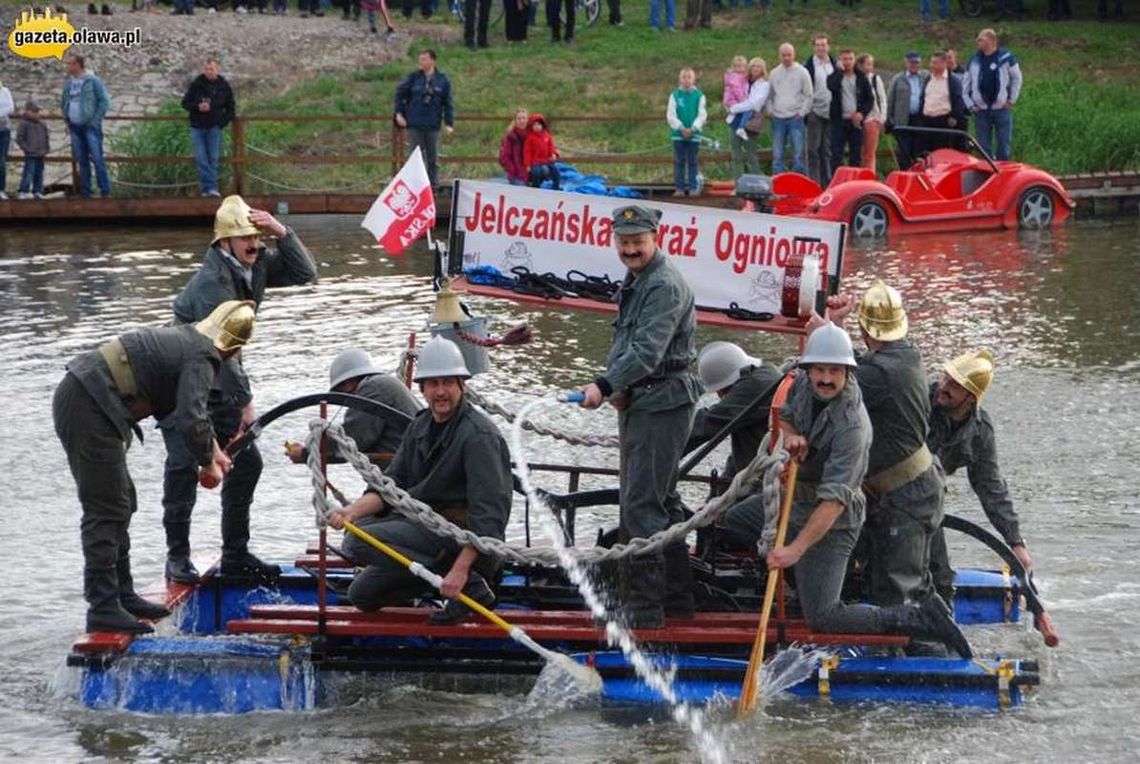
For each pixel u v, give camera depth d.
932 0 70.56
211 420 15.20
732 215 16.55
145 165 45.34
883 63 59.41
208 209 43.59
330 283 34.25
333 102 54.22
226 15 65.56
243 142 45.22
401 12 69.19
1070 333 28.22
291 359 26.30
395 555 13.68
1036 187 42.19
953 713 13.64
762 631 13.41
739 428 15.33
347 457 13.69
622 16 69.19
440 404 13.78
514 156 40.19
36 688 14.26
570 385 24.72
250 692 13.98
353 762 12.81
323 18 66.25
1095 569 16.89
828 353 13.02
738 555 15.79
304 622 14.28
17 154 51.62
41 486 19.92
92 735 13.37
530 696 13.92
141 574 16.73
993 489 14.80
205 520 18.91
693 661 14.00
